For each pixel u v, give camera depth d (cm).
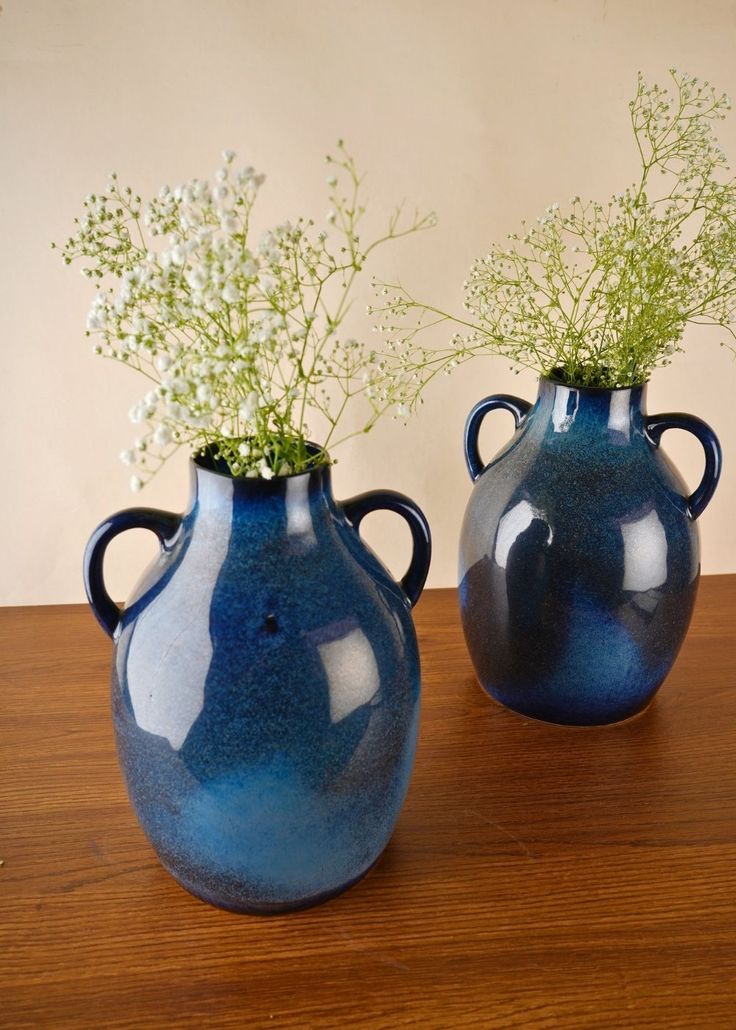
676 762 93
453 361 130
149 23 113
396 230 124
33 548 138
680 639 95
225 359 62
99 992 67
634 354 92
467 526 96
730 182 127
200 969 70
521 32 118
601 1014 67
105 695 100
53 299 124
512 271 127
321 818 68
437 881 78
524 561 90
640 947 72
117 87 115
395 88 118
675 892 77
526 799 88
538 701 96
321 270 124
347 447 133
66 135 117
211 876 71
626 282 93
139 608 70
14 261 122
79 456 133
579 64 120
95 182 119
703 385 138
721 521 147
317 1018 66
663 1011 67
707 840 83
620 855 81
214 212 61
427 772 91
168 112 117
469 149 122
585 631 90
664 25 119
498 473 94
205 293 62
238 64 116
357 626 68
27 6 111
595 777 91
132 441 132
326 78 117
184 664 66
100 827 82
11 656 107
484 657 98
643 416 92
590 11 118
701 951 72
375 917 75
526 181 124
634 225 93
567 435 90
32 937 72
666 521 90
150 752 67
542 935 73
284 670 65
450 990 68
